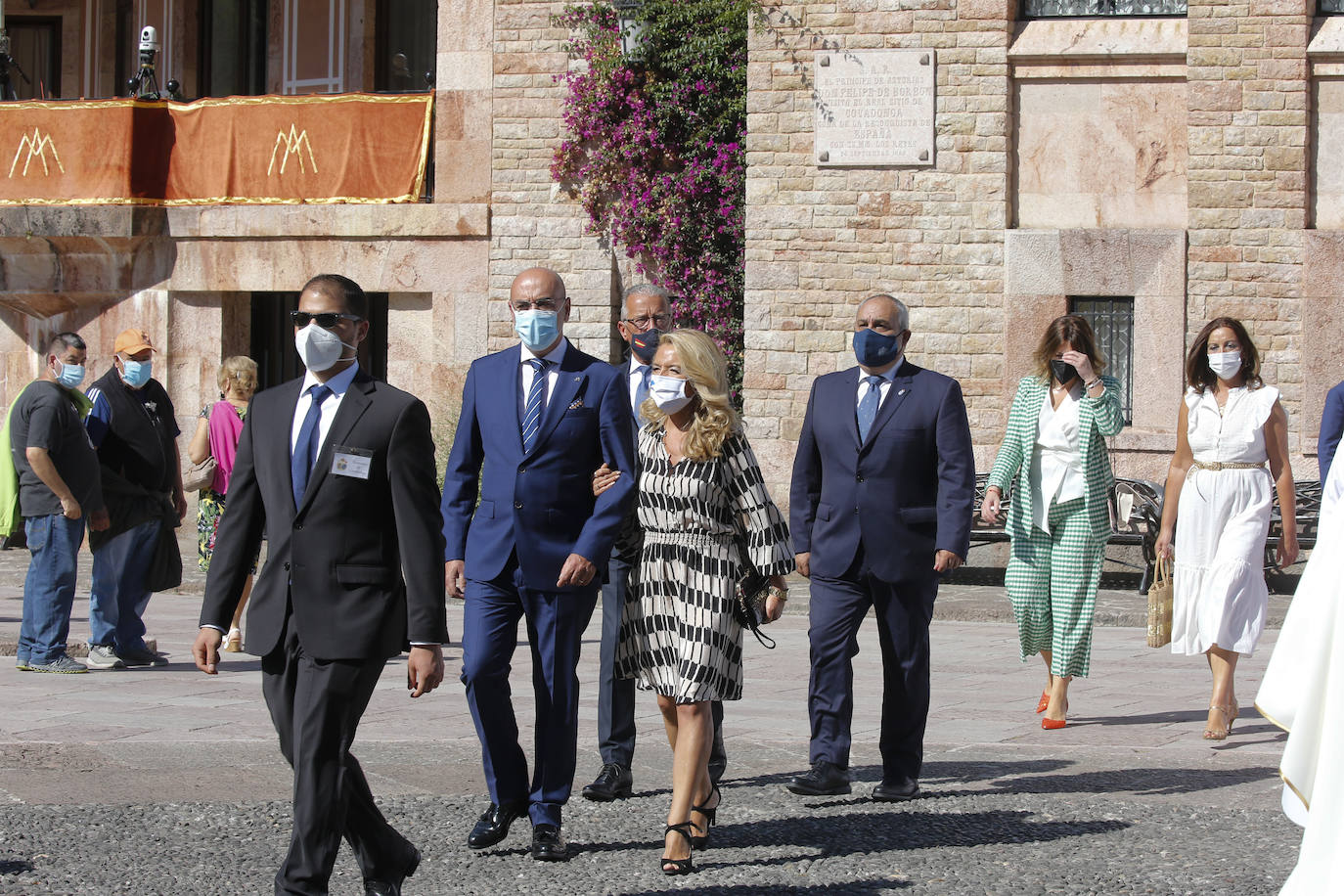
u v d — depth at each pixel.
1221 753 8.81
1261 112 18.67
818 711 7.72
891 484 7.71
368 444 5.61
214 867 6.40
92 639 11.94
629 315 8.38
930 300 19.44
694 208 20.80
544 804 6.67
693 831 6.71
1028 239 19.20
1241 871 6.41
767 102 19.75
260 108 22.11
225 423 12.59
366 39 23.94
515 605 6.87
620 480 6.78
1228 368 9.62
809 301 19.66
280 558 5.64
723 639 6.70
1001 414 19.30
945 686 11.44
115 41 25.25
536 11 21.34
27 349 23.23
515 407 6.90
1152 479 18.89
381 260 21.86
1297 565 18.20
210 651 5.71
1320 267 18.48
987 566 19.69
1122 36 19.02
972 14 19.28
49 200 22.27
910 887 6.20
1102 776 8.20
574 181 21.27
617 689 7.76
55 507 11.53
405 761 8.47
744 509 6.81
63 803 7.37
